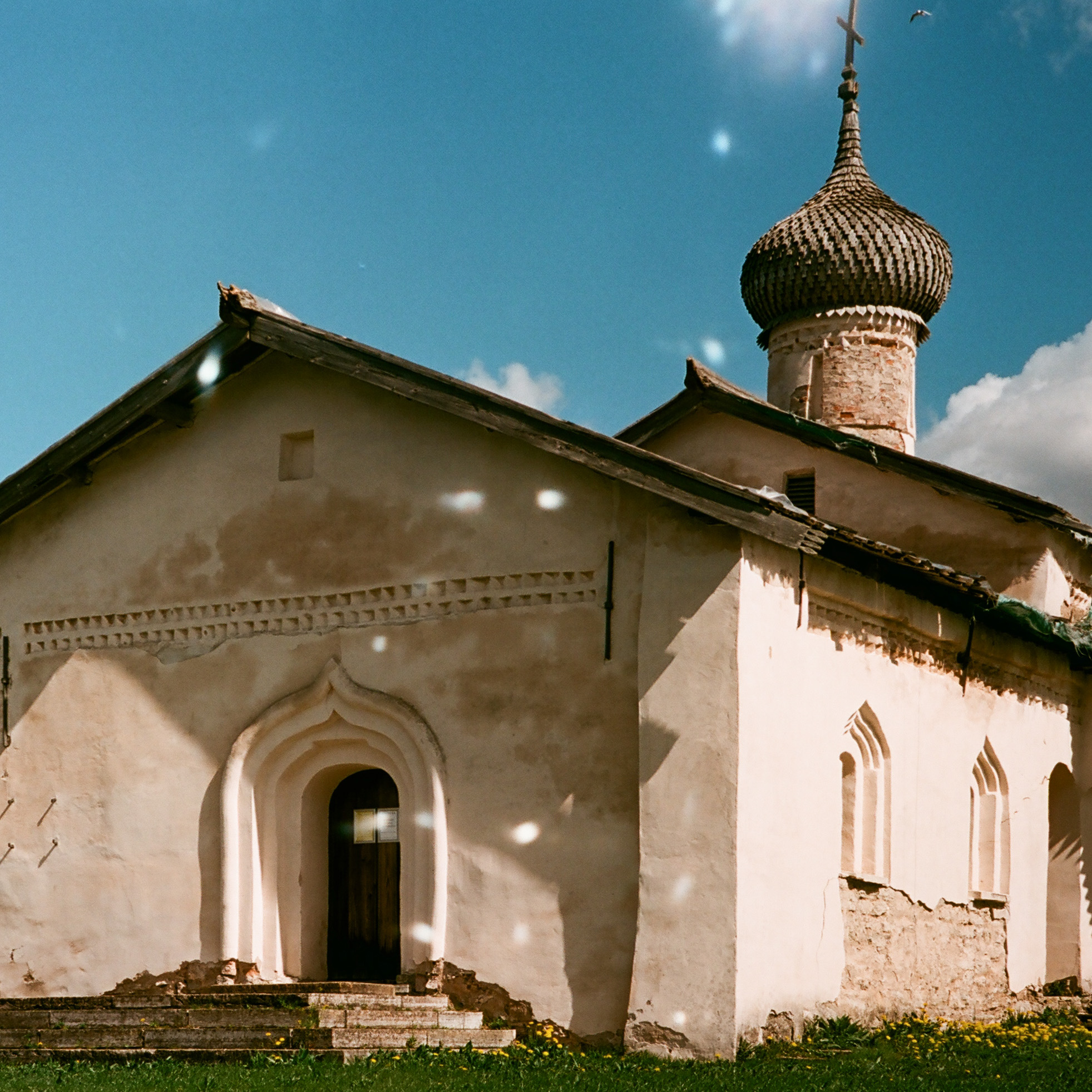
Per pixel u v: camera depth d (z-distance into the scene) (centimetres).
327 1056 1297
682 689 1430
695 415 2119
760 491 1471
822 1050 1392
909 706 1712
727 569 1430
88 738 1734
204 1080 1194
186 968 1623
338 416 1656
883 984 1620
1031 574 1919
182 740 1678
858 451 2000
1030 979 1941
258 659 1653
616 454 1439
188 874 1642
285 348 1617
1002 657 1905
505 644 1530
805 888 1495
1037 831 1986
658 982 1391
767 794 1441
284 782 1633
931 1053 1387
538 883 1476
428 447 1600
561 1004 1445
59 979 1694
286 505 1667
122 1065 1343
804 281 2286
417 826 1536
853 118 2430
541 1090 1150
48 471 1752
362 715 1586
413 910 1527
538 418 1475
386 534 1606
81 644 1762
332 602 1625
